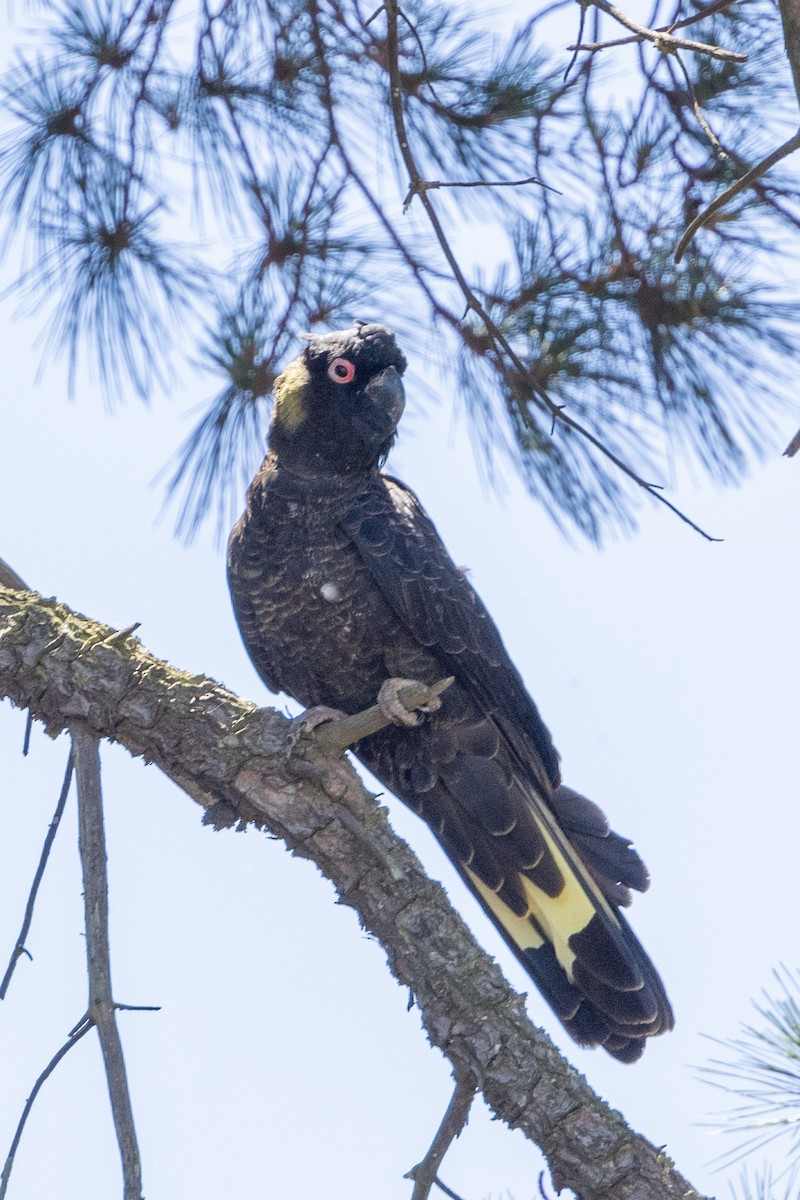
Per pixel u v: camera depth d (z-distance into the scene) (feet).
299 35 28.91
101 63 27.73
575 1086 22.70
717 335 27.43
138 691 24.00
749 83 27.91
